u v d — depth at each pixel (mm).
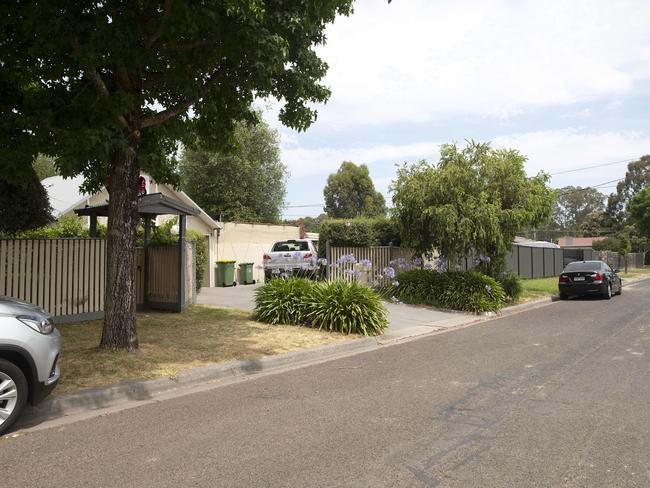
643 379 7117
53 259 10688
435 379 7312
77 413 5914
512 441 4789
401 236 17047
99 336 9336
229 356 8336
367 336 10602
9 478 4086
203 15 7461
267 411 5863
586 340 10406
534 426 5211
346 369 8133
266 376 7723
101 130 6824
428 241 16844
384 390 6734
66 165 6918
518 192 16203
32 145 7867
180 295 12641
